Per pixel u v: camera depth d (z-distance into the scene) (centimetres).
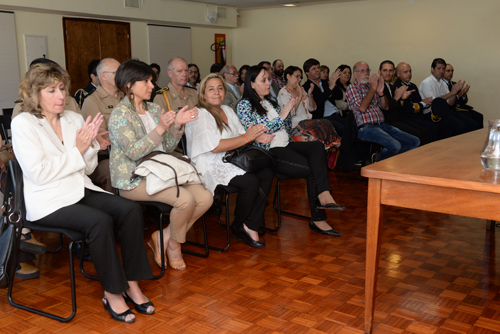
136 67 254
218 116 301
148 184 245
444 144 254
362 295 233
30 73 210
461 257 282
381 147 512
